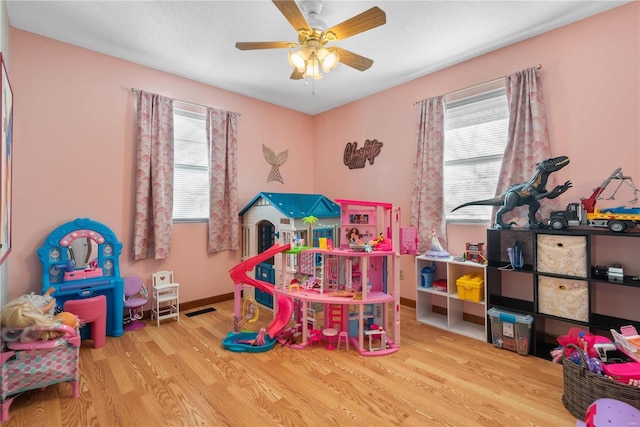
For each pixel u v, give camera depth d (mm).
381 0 2268
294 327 2840
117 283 2824
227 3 2312
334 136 4609
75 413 1767
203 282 3738
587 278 2248
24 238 2633
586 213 2336
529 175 2723
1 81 1517
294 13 1866
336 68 3340
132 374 2172
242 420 1707
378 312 2738
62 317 2049
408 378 2131
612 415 1440
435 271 3385
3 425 1667
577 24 2535
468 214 3232
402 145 3748
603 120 2430
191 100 3623
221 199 3795
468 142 3225
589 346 1860
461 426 1663
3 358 1717
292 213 3270
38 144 2695
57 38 2764
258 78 3605
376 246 2680
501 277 2957
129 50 2973
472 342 2729
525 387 2029
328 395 1933
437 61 3197
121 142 3139
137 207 3139
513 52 2873
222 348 2590
